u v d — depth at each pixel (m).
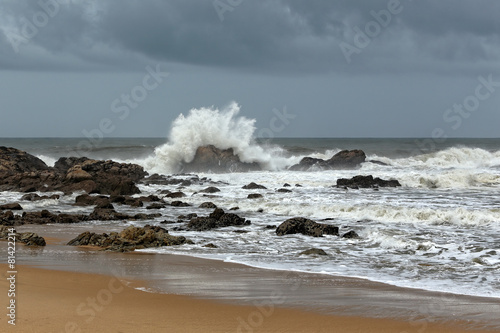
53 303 7.50
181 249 12.82
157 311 7.36
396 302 8.11
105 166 32.97
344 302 8.10
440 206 20.78
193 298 8.20
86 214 19.83
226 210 20.95
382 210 18.08
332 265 11.01
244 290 8.82
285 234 14.92
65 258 11.46
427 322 7.11
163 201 23.98
